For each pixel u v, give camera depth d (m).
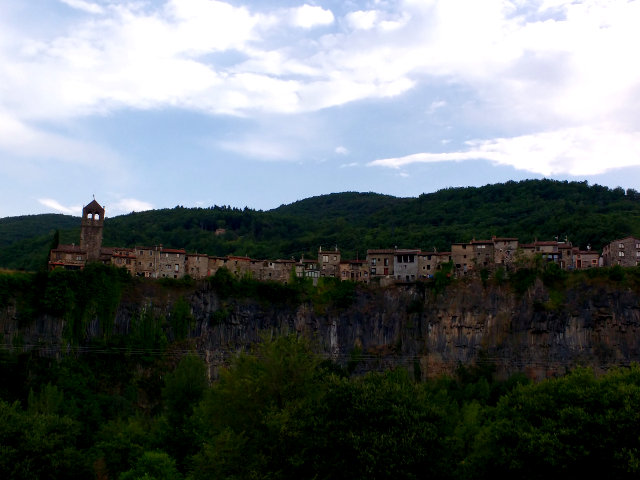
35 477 81.44
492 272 197.38
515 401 87.44
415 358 190.88
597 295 186.88
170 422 117.88
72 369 164.62
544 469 76.12
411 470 74.88
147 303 182.88
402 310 197.88
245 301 194.50
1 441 83.75
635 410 75.75
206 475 79.19
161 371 174.12
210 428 99.75
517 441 79.31
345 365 192.50
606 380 85.50
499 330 189.50
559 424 78.06
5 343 164.88
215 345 185.62
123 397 162.00
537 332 186.38
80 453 94.06
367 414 78.38
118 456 107.75
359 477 72.81
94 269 178.50
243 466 77.94
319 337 195.25
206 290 191.12
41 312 170.38
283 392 86.81
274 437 79.25
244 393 86.81
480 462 82.00
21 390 156.50
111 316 177.00
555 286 191.00
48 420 93.50
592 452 74.50
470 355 188.62
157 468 94.56
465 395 161.50
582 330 184.38
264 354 91.81
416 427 77.62
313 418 78.50
